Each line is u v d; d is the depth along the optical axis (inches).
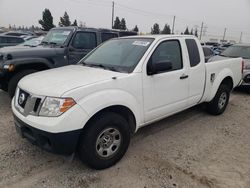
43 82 124.8
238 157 144.1
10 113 204.2
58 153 112.9
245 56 339.3
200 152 148.7
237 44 381.7
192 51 174.1
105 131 123.2
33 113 114.2
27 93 122.4
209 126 191.3
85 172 124.7
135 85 133.5
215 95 205.9
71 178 119.8
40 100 113.4
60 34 271.9
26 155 138.9
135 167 130.1
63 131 108.0
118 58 152.1
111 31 299.3
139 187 114.4
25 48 237.8
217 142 163.5
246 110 238.5
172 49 160.1
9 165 128.6
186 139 166.2
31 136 118.2
